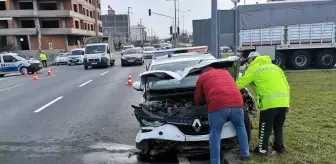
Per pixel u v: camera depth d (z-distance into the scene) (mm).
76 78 19844
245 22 17922
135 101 10953
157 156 5543
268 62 5012
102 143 6484
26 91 14625
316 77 13742
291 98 9125
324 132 5848
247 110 5418
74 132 7352
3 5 58156
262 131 4930
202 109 5148
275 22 17781
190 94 5918
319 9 17469
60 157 5742
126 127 7633
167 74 5434
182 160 5324
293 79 13312
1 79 22094
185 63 7129
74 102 11141
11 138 7012
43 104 10977
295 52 17875
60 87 15555
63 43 58812
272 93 4801
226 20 11070
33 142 6691
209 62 5145
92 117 8766
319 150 4977
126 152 5910
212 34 10891
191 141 5047
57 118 8789
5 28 57250
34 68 25766
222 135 4879
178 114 5156
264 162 4637
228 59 5047
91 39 60688
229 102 4484
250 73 4898
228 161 4785
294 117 6973
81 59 37094
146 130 5152
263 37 17969
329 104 8172
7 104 11281
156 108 5332
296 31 17734
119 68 26906
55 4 60219
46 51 56906
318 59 18031
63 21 59781
